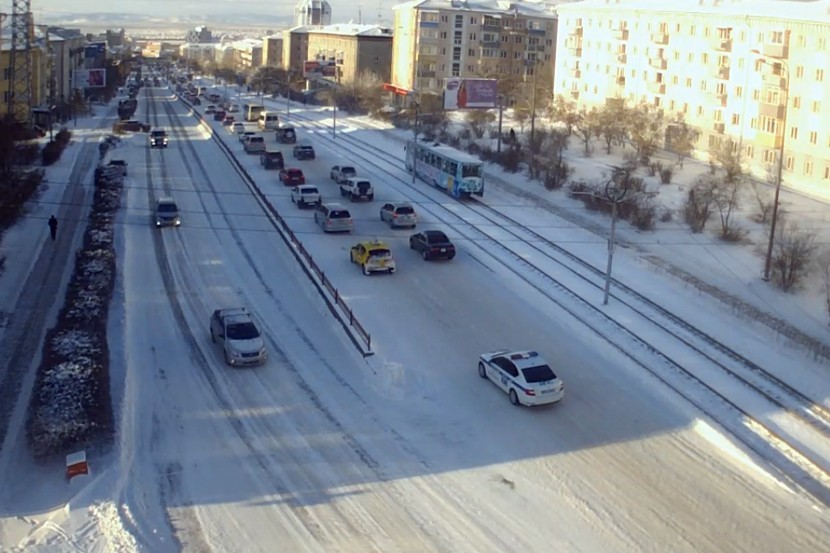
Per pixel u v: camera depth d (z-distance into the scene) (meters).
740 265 44.19
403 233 50.19
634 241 48.44
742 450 24.67
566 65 104.88
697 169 70.19
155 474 22.77
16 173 62.44
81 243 46.31
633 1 95.38
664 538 20.42
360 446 24.73
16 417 25.52
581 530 20.64
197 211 54.41
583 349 32.56
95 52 170.00
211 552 19.38
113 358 29.97
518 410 27.36
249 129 95.25
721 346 33.09
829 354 32.12
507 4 134.12
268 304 37.06
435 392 28.53
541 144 75.81
